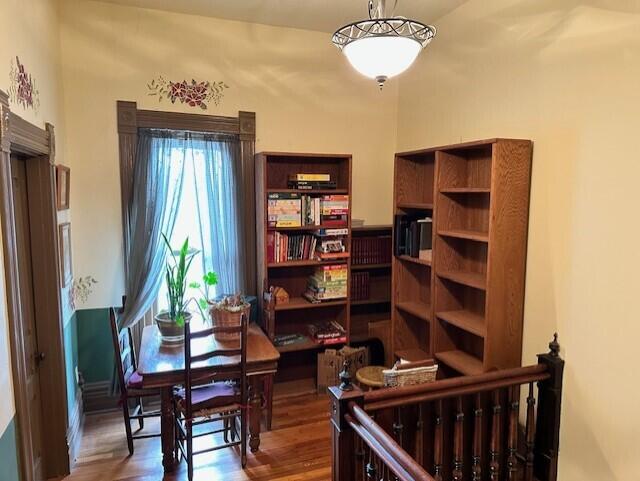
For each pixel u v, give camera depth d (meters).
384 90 4.25
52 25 3.00
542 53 2.71
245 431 2.84
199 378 2.70
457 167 3.29
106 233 3.51
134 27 3.45
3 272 1.89
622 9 2.25
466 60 3.35
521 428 2.85
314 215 3.77
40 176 2.63
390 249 4.16
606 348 2.37
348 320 3.90
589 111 2.43
